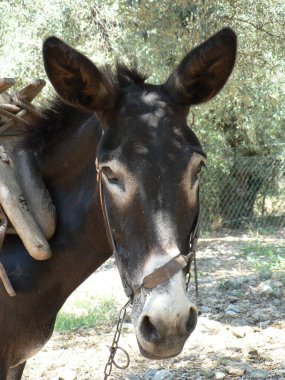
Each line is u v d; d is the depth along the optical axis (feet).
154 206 6.47
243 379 10.65
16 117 7.93
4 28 21.04
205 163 6.86
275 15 21.91
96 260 7.80
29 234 7.38
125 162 6.59
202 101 7.20
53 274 7.72
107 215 6.81
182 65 7.09
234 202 31.68
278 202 32.89
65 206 7.75
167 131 6.71
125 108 6.91
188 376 10.85
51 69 6.86
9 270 7.63
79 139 7.66
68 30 22.18
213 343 12.43
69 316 14.80
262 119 29.30
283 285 17.40
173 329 6.26
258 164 31.55
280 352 11.81
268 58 22.85
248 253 23.98
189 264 6.79
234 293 16.65
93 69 6.89
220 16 20.22
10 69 20.66
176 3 19.48
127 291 6.74
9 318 7.64
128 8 20.79
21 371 8.29
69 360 11.87
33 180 7.68
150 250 6.44
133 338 13.02
